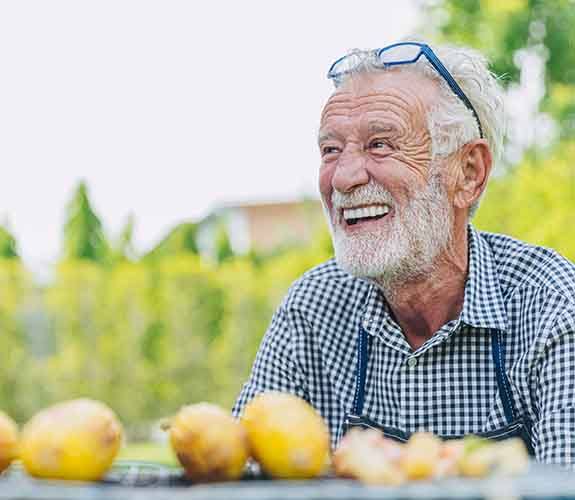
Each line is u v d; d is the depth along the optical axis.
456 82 2.29
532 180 7.30
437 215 2.24
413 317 2.31
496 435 2.15
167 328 10.02
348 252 2.23
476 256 2.29
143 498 1.07
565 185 7.26
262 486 1.16
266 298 10.02
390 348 2.29
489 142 2.37
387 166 2.21
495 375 2.22
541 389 2.14
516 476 1.24
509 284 2.29
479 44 10.31
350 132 2.24
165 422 1.45
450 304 2.29
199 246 11.07
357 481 1.34
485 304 2.24
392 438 2.19
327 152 2.30
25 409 9.74
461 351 2.24
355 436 1.39
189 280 10.06
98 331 9.93
